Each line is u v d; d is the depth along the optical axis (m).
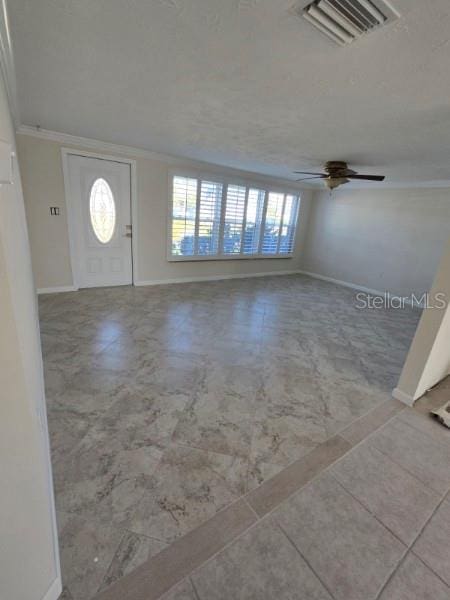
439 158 3.27
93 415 1.85
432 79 1.58
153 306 3.98
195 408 2.00
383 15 1.10
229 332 3.36
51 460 1.50
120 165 4.21
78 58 1.65
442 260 1.97
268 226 6.32
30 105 2.50
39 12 1.27
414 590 1.06
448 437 1.88
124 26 1.35
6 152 0.56
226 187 5.34
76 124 3.07
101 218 4.30
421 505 1.40
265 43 1.38
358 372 2.67
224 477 1.48
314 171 4.68
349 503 1.39
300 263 7.30
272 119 2.43
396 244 5.42
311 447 1.73
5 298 0.60
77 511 1.25
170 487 1.40
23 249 2.00
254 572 1.08
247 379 2.42
